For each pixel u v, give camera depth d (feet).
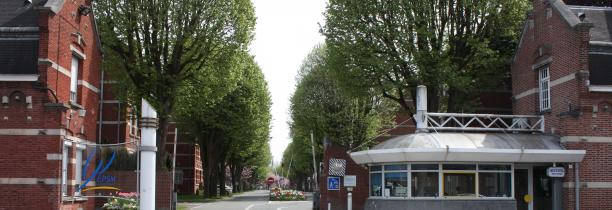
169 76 100.37
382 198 78.79
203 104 113.91
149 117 40.83
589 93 75.46
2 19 72.79
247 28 105.09
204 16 100.32
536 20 86.53
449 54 96.78
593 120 76.02
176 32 99.19
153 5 98.07
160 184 100.27
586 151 75.72
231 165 279.08
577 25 75.36
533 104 86.38
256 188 547.90
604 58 78.07
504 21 96.48
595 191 75.41
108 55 101.04
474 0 93.81
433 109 96.73
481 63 95.25
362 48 96.12
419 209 74.90
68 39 74.13
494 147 75.20
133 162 97.91
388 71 94.84
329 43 99.86
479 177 76.07
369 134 149.59
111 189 86.99
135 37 100.37
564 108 78.28
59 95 71.56
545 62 83.25
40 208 68.23
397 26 94.99
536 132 82.74
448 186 75.36
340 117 149.28
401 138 79.56
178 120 181.57
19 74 68.74
